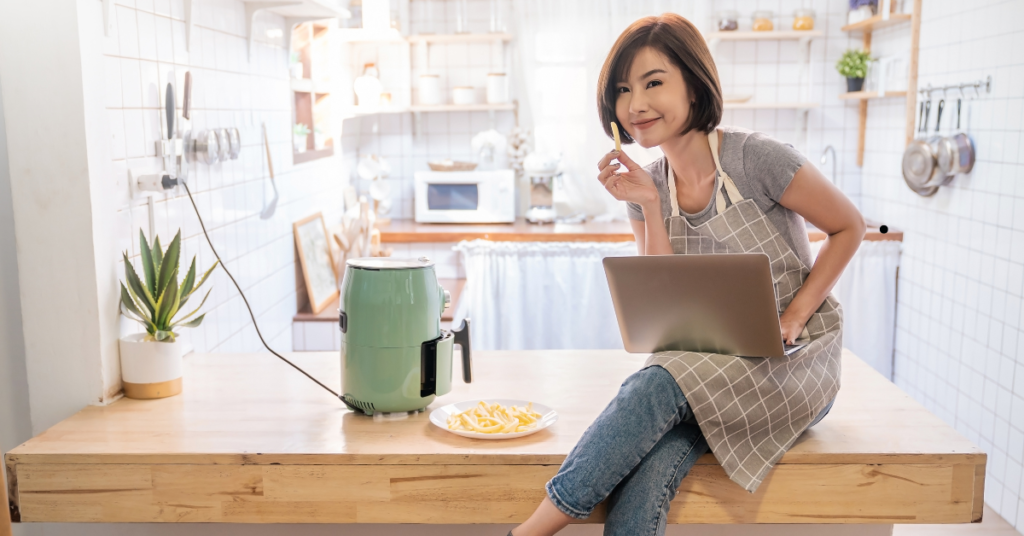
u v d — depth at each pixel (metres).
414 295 1.61
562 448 1.49
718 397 1.43
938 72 3.28
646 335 1.55
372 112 3.48
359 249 3.39
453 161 4.25
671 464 1.43
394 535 1.69
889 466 1.46
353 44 4.09
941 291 3.30
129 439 1.53
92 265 1.67
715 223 1.56
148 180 1.82
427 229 3.87
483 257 3.70
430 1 4.25
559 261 3.70
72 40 1.58
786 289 1.56
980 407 2.98
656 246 1.63
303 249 3.01
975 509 1.47
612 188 1.61
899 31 3.73
